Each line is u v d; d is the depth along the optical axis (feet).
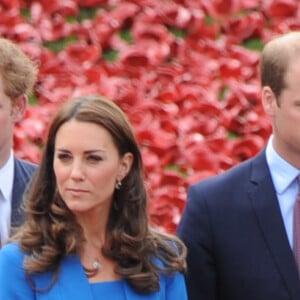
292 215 62.23
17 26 106.93
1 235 63.46
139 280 56.34
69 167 55.77
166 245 57.98
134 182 57.57
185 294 58.23
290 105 60.70
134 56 104.63
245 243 62.03
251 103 101.35
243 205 62.39
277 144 62.34
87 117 55.93
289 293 61.36
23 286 55.77
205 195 63.00
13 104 63.26
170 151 95.30
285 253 61.62
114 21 107.86
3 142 63.05
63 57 104.58
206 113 99.66
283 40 61.46
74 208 55.83
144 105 99.55
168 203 91.04
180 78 103.24
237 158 96.07
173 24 108.06
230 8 109.81
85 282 55.93
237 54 105.70
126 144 56.80
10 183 63.98
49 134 56.80
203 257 62.54
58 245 55.83
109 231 56.95
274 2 110.63
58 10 108.78
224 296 62.75
